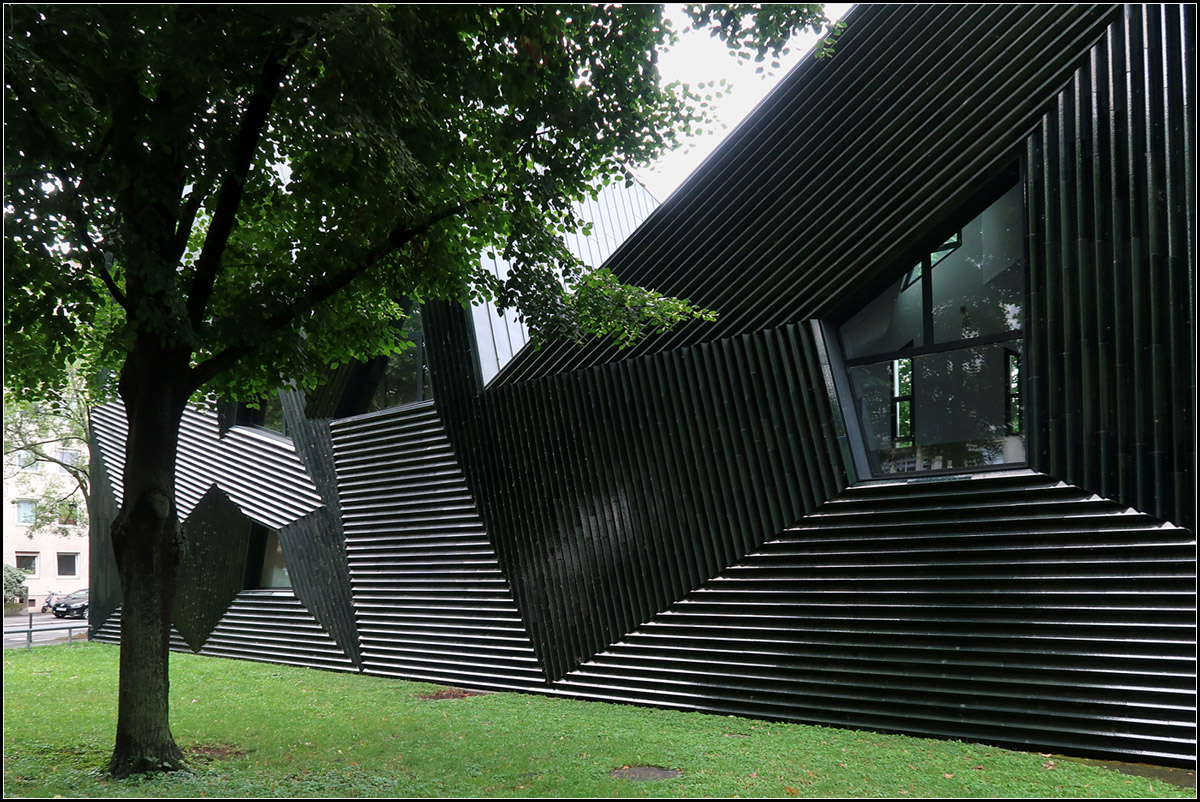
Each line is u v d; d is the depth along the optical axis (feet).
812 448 29.07
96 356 30.73
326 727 28.66
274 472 50.57
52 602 101.14
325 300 27.61
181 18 20.94
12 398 31.45
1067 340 23.88
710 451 31.50
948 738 25.44
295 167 26.96
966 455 26.43
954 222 27.04
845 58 29.22
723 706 30.14
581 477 35.22
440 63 24.49
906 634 26.53
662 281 33.45
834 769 21.99
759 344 30.19
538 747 25.08
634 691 32.73
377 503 44.32
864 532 27.73
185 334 22.15
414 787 20.94
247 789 20.81
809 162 29.84
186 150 20.94
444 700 34.50
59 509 105.91
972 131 25.99
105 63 20.35
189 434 56.95
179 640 54.70
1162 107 22.53
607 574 34.24
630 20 23.98
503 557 38.01
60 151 19.90
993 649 24.81
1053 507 24.07
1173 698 21.84
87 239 21.33
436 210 26.78
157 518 23.52
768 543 30.07
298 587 48.14
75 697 35.81
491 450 38.50
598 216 53.78
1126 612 22.65
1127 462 22.77
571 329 29.01
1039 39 24.94
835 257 28.84
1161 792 19.56
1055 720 23.70
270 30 21.49
